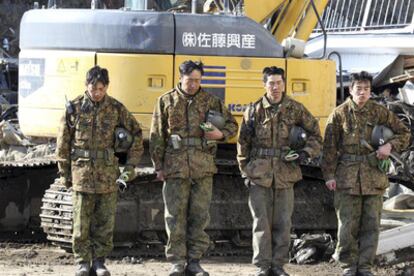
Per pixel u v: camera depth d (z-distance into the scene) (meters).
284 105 10.34
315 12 13.15
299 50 12.25
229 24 12.02
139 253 12.20
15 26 38.16
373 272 11.40
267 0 13.27
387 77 22.23
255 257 10.29
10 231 13.62
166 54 11.88
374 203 10.43
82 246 10.26
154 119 10.37
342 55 22.80
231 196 12.41
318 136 10.39
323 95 12.22
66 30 12.06
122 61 11.84
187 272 10.41
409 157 16.41
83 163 10.15
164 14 11.91
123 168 11.14
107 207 10.30
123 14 11.94
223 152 12.46
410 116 18.89
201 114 10.36
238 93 11.99
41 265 11.48
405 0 22.80
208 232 12.41
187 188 10.36
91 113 10.18
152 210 12.17
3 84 29.14
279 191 10.36
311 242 11.93
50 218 11.91
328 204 12.55
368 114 10.40
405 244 11.80
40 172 13.41
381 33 22.12
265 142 10.32
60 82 12.03
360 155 10.39
